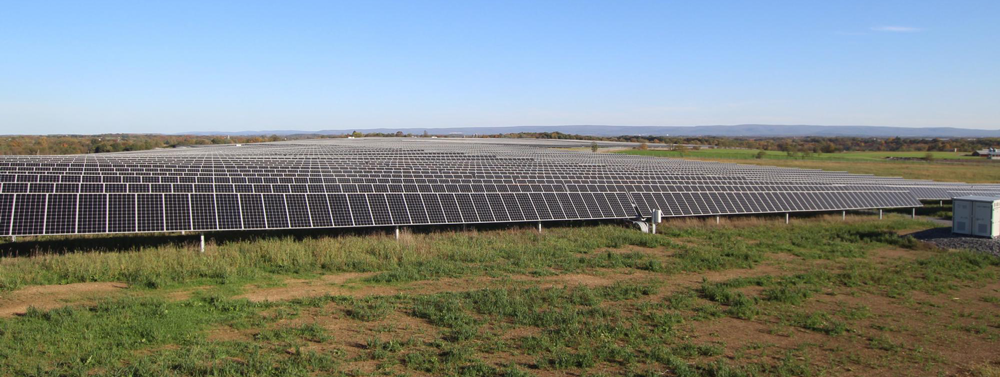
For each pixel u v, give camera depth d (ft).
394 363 38.99
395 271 65.51
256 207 79.51
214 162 152.46
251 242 77.36
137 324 44.70
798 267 74.64
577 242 86.38
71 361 37.17
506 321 48.96
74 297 52.80
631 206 105.91
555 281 64.28
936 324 50.42
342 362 38.88
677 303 54.95
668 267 71.72
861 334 47.24
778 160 362.74
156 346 40.98
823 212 130.52
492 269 68.69
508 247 80.18
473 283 62.28
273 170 131.03
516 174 142.72
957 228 94.22
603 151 410.11
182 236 85.51
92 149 371.76
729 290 60.95
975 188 159.63
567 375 37.68
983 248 85.25
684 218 113.09
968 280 67.41
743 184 136.05
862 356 42.19
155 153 236.02
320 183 98.68
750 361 40.91
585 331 45.70
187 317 47.14
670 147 487.61
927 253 84.64
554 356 40.50
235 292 56.44
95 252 67.67
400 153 257.96
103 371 36.09
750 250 84.79
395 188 96.73
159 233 87.45
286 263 66.95
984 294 61.41
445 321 47.85
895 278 66.69
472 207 93.40
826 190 132.46
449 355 40.01
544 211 97.66
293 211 80.94
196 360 37.58
